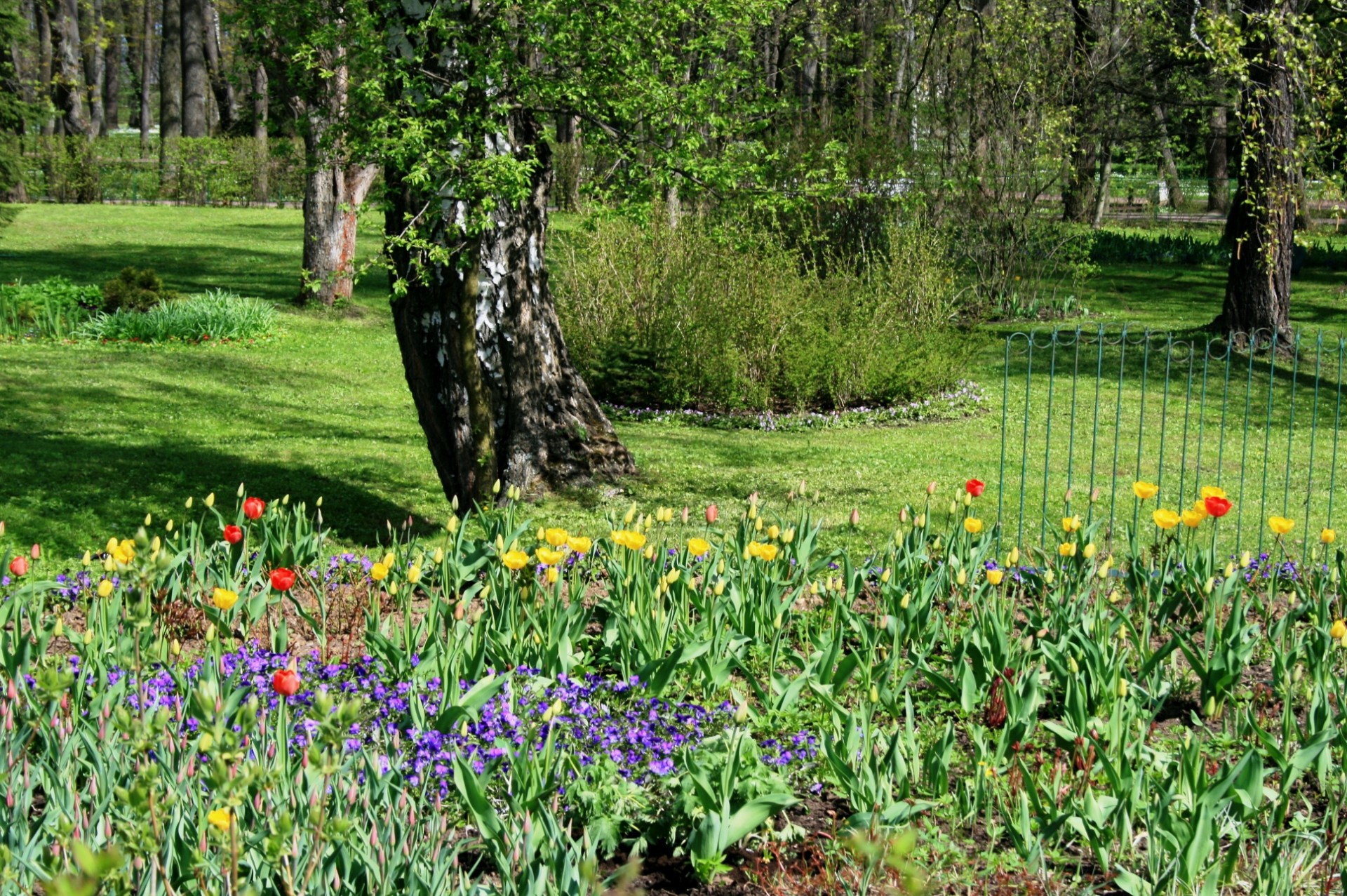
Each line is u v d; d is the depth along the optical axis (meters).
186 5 44.34
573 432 9.91
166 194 41.34
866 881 3.51
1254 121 14.47
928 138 21.61
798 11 20.69
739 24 8.92
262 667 4.85
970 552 6.30
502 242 9.30
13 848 3.14
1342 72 13.78
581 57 8.41
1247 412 8.86
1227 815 3.94
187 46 44.62
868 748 4.11
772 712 4.74
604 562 6.47
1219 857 3.79
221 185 40.75
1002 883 3.77
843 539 8.89
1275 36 13.61
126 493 9.88
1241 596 5.29
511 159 7.89
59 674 2.85
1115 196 41.16
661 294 15.78
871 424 15.09
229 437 12.59
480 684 4.44
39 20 44.72
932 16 22.50
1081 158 24.86
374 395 15.84
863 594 6.71
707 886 3.79
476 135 8.29
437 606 5.14
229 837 2.87
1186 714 5.19
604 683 4.93
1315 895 3.68
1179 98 24.92
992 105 21.56
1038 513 10.04
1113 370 17.97
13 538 8.49
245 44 9.18
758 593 5.63
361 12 7.91
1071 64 22.28
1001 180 21.61
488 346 9.35
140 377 15.66
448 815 4.02
